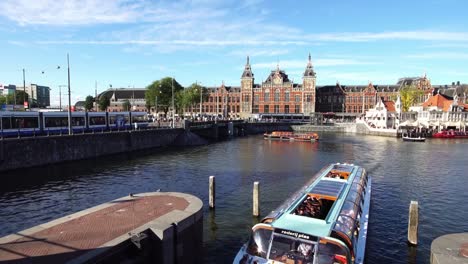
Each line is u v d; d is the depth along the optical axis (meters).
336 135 98.25
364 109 139.50
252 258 12.30
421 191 29.28
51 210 22.23
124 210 14.98
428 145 68.44
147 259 12.16
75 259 10.12
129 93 157.00
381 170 39.50
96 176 33.12
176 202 16.16
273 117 138.00
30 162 35.19
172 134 63.09
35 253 10.56
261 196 26.62
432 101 102.31
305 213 15.09
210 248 16.91
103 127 55.28
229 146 65.19
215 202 24.70
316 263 11.45
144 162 42.56
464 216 22.66
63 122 47.38
